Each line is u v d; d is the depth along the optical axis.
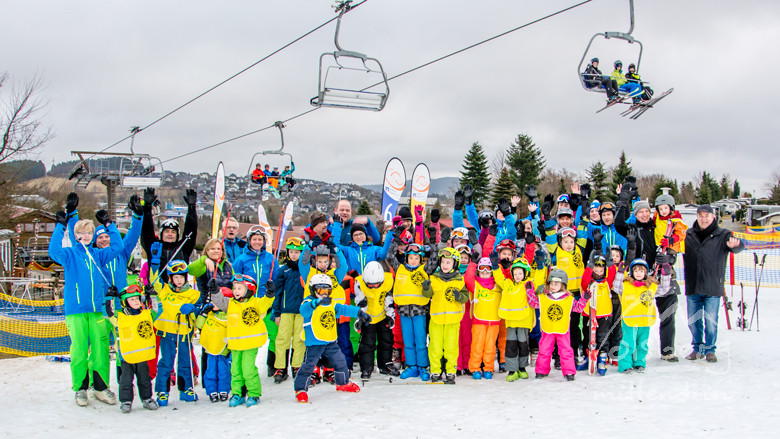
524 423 5.29
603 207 7.52
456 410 5.83
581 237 7.55
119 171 21.61
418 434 5.13
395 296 7.34
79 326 6.70
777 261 20.17
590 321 7.00
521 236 7.60
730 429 4.79
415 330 7.23
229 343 6.58
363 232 7.70
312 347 6.60
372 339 7.42
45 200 31.12
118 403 6.84
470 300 7.46
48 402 6.89
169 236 7.21
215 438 5.31
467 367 7.56
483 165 55.38
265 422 5.74
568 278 7.29
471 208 8.32
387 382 7.20
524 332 6.98
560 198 8.23
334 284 6.95
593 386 6.41
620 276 6.91
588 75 11.15
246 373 6.52
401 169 10.38
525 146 61.56
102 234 6.95
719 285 7.16
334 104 9.61
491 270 7.07
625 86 11.03
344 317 6.69
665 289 7.16
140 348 6.46
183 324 6.89
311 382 7.27
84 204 41.41
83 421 6.06
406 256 7.30
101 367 6.79
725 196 96.88
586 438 4.77
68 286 6.68
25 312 11.73
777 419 4.98
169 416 6.22
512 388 6.61
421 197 10.10
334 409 6.09
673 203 7.46
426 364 7.25
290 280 7.48
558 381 6.76
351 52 9.51
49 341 9.98
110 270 6.94
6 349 9.57
